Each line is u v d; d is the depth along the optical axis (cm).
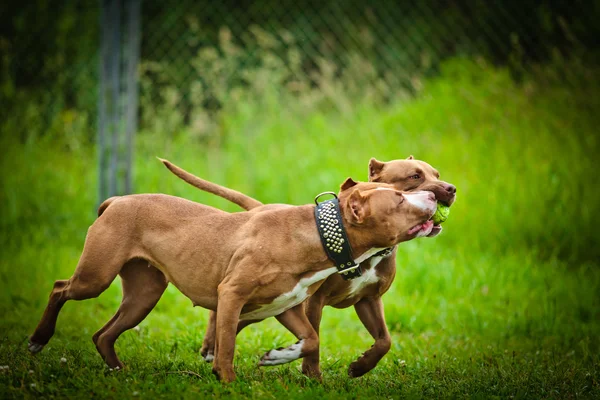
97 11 1628
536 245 1277
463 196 1336
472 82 1514
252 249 686
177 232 729
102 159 1336
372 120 1476
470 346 927
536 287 1146
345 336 966
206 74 1515
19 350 772
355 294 753
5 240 1295
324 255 686
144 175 1381
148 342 870
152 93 1535
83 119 1485
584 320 1061
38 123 1534
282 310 709
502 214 1306
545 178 1330
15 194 1380
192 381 690
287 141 1454
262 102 1490
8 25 1627
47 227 1335
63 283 748
